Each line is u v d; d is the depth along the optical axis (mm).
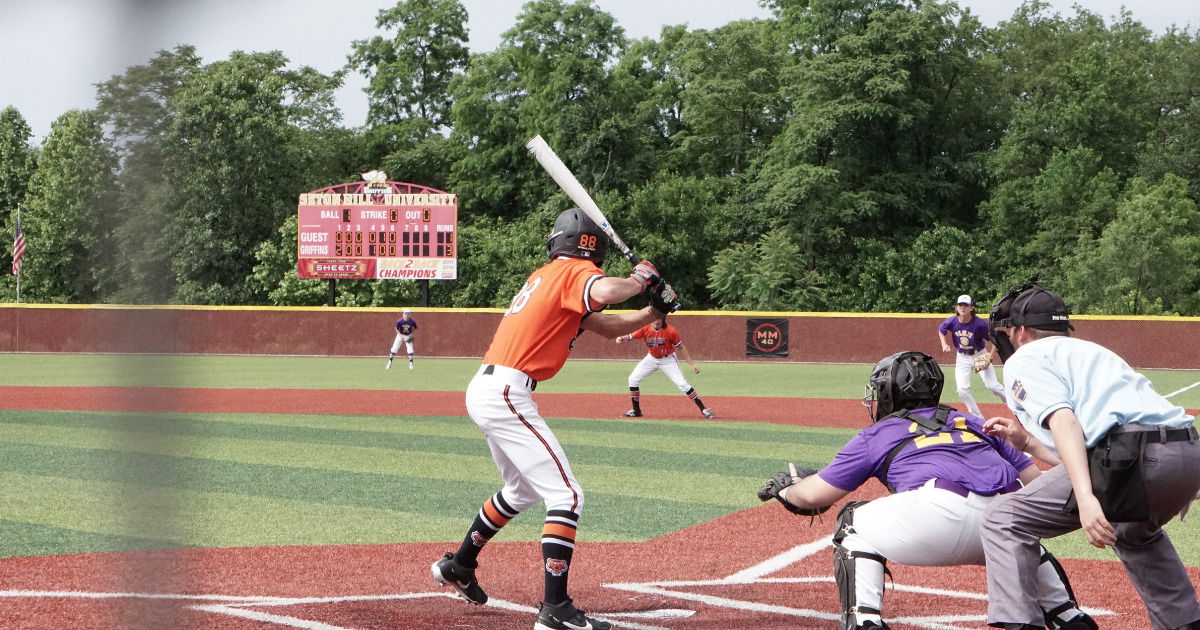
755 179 70938
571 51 73375
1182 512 4949
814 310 60500
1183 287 55375
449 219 44438
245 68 64250
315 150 75312
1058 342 4926
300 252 44750
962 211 71438
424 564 7895
